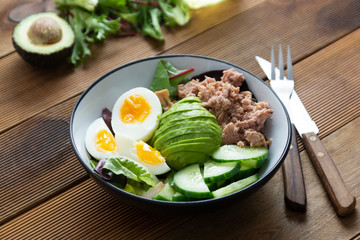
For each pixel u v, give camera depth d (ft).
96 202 1.82
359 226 1.74
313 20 2.44
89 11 2.38
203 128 1.78
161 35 2.38
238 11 2.50
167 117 1.83
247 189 1.61
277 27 2.42
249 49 2.33
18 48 2.19
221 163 1.74
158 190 1.72
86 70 2.26
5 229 1.77
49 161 1.95
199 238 1.73
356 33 2.37
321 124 2.03
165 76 1.98
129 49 2.35
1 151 1.98
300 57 2.28
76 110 1.82
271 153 1.79
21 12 2.47
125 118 1.89
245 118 1.85
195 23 2.45
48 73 2.25
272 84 2.09
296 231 1.74
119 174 1.67
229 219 1.76
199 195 1.65
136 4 2.46
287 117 1.79
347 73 2.21
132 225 1.76
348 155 1.92
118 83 1.95
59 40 2.24
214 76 1.99
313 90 2.15
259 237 1.73
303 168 1.89
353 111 2.07
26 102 2.14
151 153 1.78
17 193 1.86
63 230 1.76
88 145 1.80
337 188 1.78
